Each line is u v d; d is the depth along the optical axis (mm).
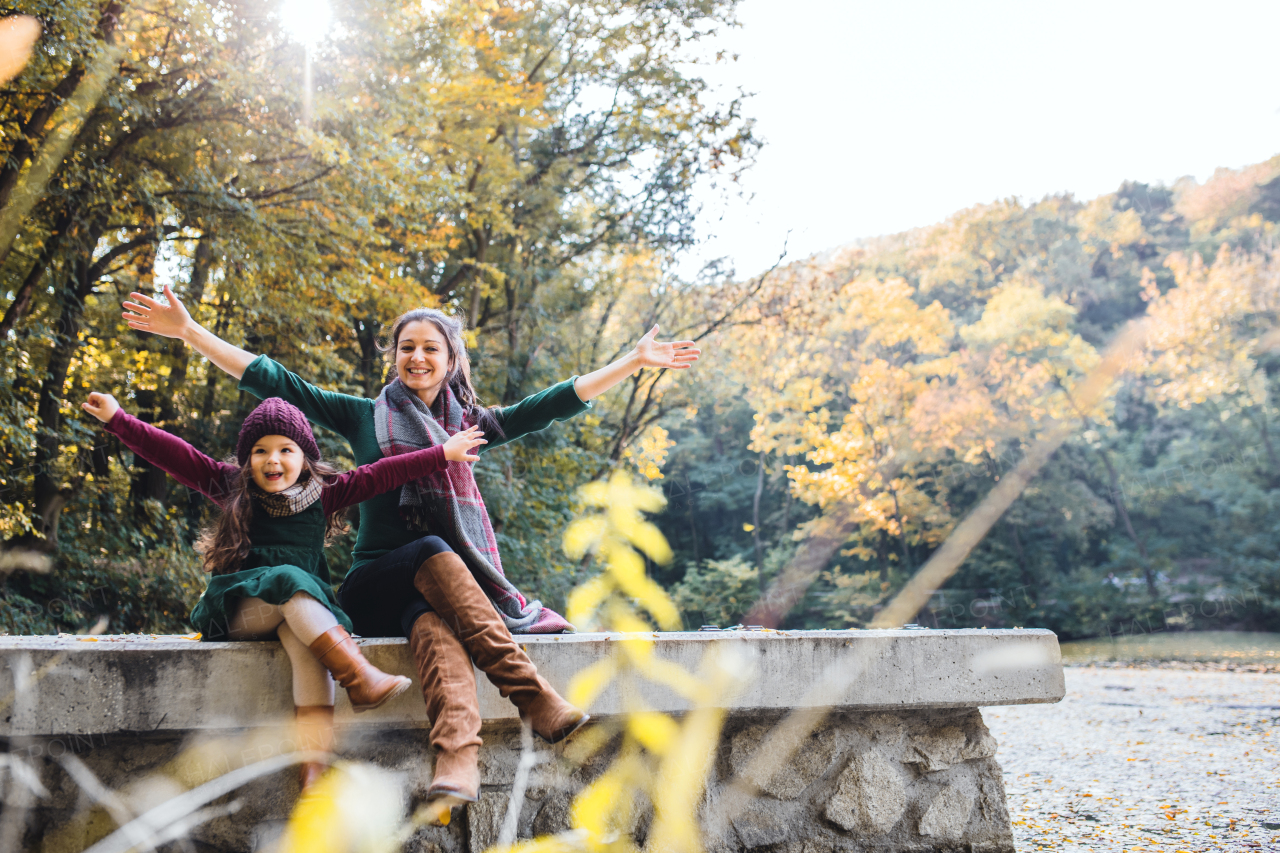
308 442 2146
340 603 2250
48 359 8492
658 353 2596
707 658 2205
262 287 9516
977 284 38875
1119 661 18500
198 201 8406
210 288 10461
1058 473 28500
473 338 10891
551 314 15188
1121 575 28609
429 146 11812
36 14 6070
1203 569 28750
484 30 12945
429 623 2002
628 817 2135
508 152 13477
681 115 14375
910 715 2570
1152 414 34844
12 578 8117
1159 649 20547
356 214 8945
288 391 2438
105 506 9992
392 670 2037
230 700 1889
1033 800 4695
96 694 1799
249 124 8477
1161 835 3699
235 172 8844
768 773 2359
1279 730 7465
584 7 14078
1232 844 3494
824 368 27500
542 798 2164
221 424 10883
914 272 39500
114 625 9078
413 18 10727
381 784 2000
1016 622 26312
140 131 7980
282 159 8914
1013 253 38469
